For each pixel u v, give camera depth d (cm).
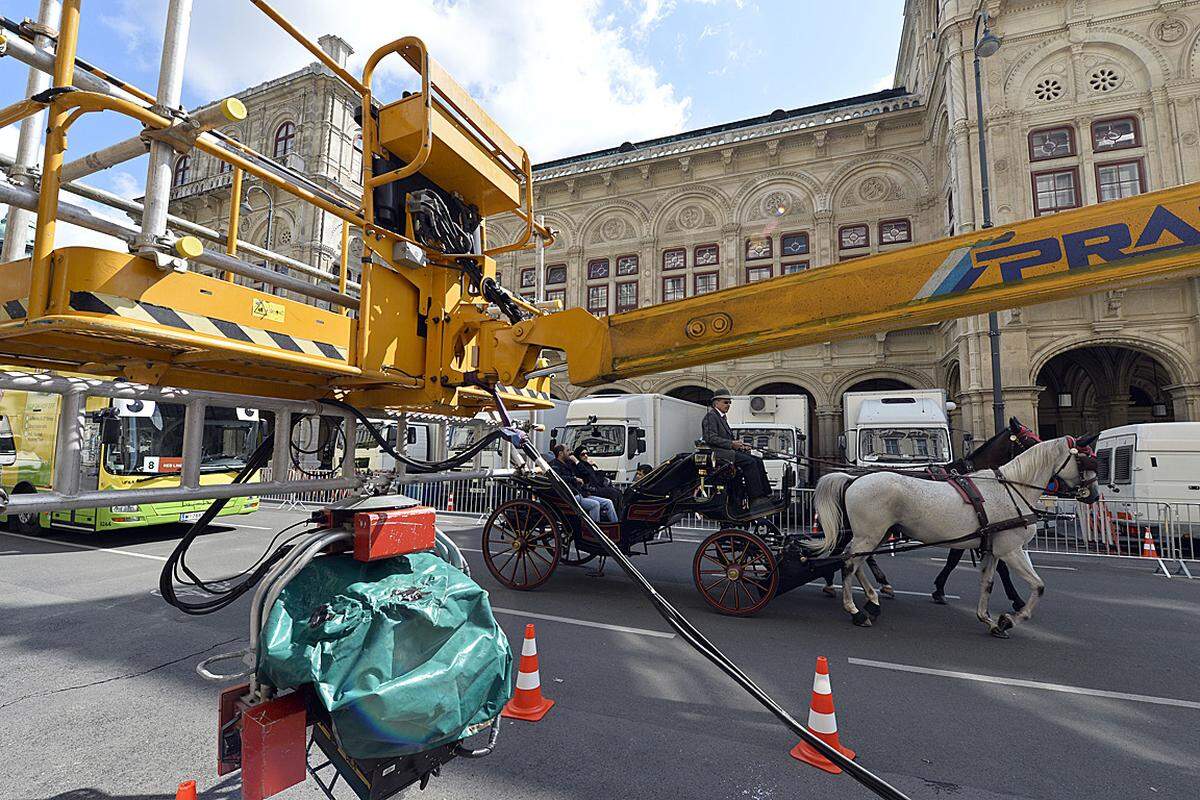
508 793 299
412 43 326
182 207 2272
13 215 260
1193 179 1477
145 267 215
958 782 313
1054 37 1630
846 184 2059
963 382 1628
